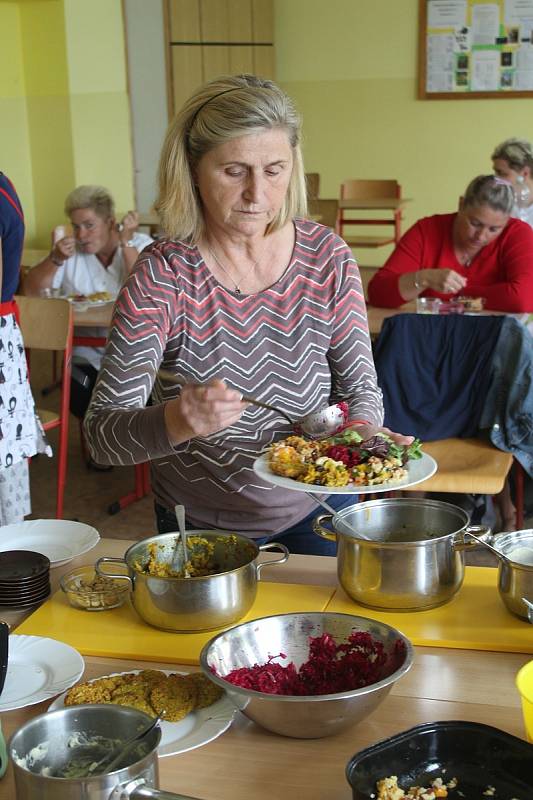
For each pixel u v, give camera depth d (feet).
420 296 11.68
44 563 4.85
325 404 5.57
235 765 3.35
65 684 3.84
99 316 11.97
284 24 25.59
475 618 4.38
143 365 5.04
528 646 4.09
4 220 7.84
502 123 24.67
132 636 4.34
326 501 5.75
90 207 13.16
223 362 5.29
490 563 10.23
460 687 3.83
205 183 4.94
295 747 3.46
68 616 4.58
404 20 24.66
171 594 4.26
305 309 5.37
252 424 5.38
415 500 4.86
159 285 5.13
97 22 22.66
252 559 4.51
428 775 3.14
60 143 22.79
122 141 23.86
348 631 3.88
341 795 3.18
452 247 11.48
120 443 4.70
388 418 9.69
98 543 5.49
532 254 11.12
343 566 4.52
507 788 3.08
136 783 2.85
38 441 9.20
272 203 4.98
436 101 24.95
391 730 3.54
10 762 3.34
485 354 9.38
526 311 10.94
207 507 5.58
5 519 8.78
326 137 26.00
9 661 4.07
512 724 3.55
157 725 3.16
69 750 3.18
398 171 25.71
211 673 3.51
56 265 13.35
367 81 25.32
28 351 14.52
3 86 22.29
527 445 9.29
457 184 25.41
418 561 4.36
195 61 24.56
